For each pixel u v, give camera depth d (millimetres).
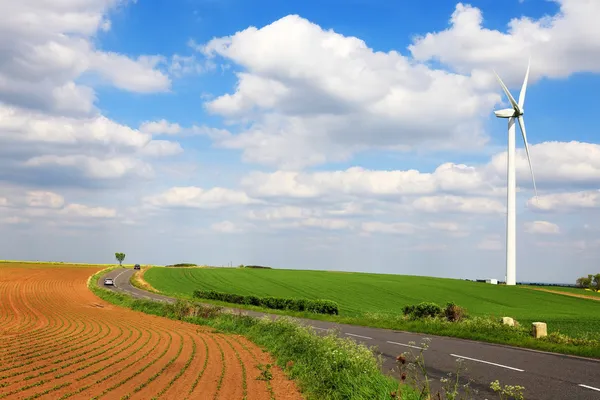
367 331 27547
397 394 9508
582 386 11945
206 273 105375
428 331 26688
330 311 41281
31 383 14609
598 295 73125
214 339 25156
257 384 14180
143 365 17453
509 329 23578
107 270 125312
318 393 12109
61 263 156750
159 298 61250
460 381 12812
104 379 15055
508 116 72562
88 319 35406
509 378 13047
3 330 28594
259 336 24938
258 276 96688
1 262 138500
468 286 75688
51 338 25031
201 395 12852
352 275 100125
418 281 84000
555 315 45312
